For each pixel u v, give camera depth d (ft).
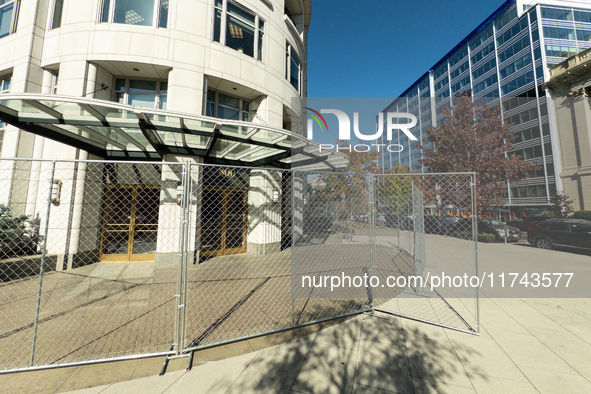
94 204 23.95
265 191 29.30
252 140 22.80
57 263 21.53
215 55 26.76
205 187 27.17
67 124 17.71
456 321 11.95
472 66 106.73
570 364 8.59
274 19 33.06
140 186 25.63
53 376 7.81
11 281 17.71
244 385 7.48
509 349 9.51
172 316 12.32
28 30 24.25
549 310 13.43
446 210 41.01
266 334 10.55
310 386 7.43
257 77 30.22
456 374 8.02
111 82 25.71
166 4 25.35
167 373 8.03
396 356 9.01
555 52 79.15
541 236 32.83
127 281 18.26
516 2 87.97
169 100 24.57
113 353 9.05
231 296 15.30
